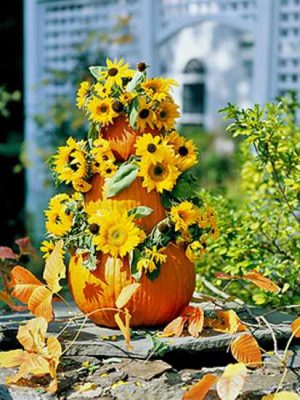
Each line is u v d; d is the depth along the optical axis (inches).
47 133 342.6
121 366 86.6
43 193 340.5
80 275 93.0
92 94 96.3
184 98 509.0
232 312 94.7
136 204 91.7
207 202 124.0
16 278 95.6
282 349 93.8
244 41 493.7
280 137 112.4
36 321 86.8
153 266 89.7
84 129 334.6
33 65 362.3
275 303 112.3
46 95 361.1
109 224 89.2
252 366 87.4
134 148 93.1
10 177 353.7
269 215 121.2
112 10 356.2
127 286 87.5
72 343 89.1
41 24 363.6
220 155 377.7
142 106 92.6
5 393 82.1
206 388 78.2
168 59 510.6
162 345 87.3
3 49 428.5
